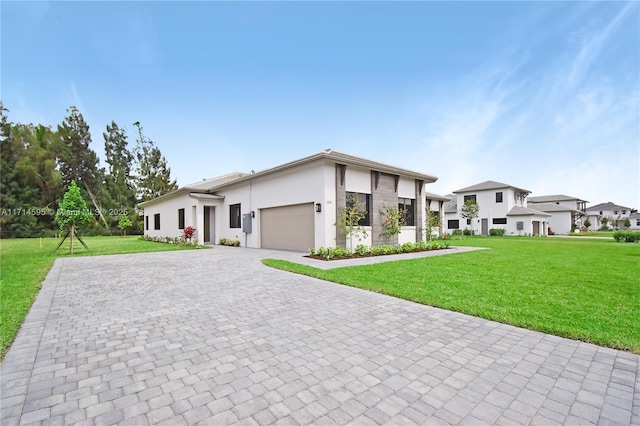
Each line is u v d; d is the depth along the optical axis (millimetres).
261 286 6180
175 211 20625
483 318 4148
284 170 13445
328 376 2615
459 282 6273
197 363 2869
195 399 2271
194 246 15820
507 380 2543
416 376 2615
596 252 12477
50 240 24203
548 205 41719
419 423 1994
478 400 2258
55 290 5898
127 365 2838
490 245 16703
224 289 5930
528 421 2016
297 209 13117
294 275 7355
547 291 5477
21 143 29516
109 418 2057
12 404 2221
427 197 22984
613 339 3289
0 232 27297
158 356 3025
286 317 4230
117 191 35562
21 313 4398
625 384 2469
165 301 5078
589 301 4793
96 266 9023
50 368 2787
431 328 3789
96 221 33031
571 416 2066
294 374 2650
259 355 3037
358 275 7051
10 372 2711
